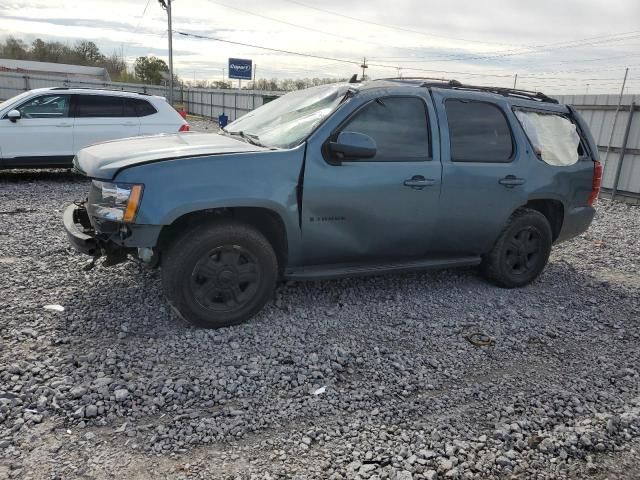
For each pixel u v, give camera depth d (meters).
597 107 12.25
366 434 2.82
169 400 2.99
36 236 5.94
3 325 3.70
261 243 3.86
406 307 4.58
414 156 4.31
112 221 3.56
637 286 5.65
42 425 2.71
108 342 3.59
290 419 2.91
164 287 3.73
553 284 5.52
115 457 2.52
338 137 3.86
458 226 4.64
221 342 3.71
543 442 2.81
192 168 3.56
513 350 3.94
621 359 3.91
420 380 3.40
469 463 2.63
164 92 46.50
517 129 4.91
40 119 9.56
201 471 2.46
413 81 4.67
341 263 4.31
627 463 2.74
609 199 12.09
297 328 4.01
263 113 4.89
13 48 79.12
